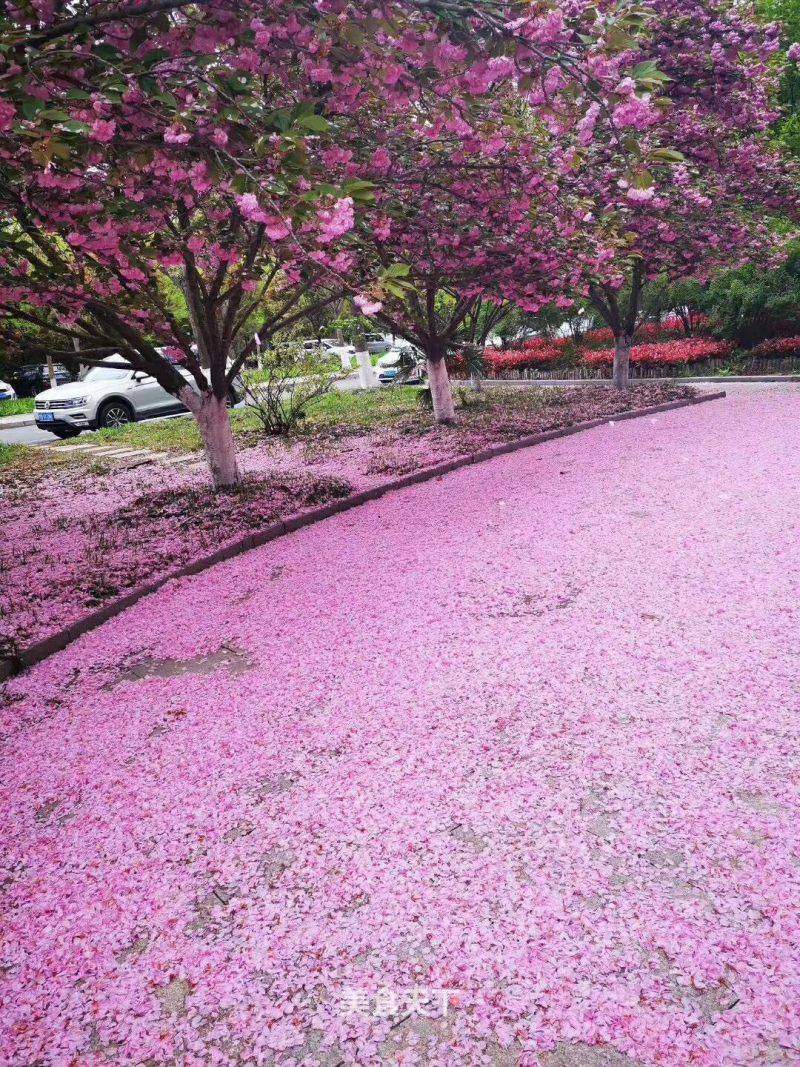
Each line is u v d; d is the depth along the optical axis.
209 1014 2.19
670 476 7.77
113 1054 2.09
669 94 10.02
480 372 17.27
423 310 12.83
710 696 3.50
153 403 19.14
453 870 2.62
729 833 2.65
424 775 3.16
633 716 3.41
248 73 4.19
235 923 2.51
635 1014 2.03
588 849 2.65
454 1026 2.06
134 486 10.92
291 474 9.98
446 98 4.37
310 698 3.92
